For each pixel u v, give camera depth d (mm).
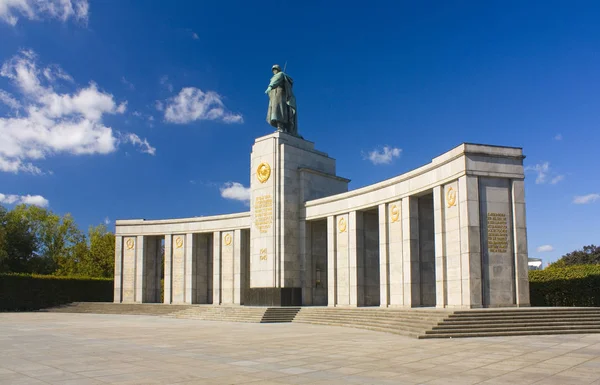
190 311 45938
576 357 17688
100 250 88375
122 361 17922
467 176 31203
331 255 45156
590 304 38875
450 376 14594
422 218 37969
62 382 14266
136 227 61688
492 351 19391
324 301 48875
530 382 13656
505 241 31234
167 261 59750
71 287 63250
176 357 18828
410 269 36719
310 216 47844
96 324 37188
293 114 52312
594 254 81000
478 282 30422
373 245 43625
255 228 49531
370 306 42000
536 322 25953
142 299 60312
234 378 14594
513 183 31781
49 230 88750
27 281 59469
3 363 17672
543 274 41781
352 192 43094
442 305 32906
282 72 52375
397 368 15984
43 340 25328
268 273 47625
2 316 48094
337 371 15562
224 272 56406
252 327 33625
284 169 48469
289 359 18062
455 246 32250
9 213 83750
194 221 58594
